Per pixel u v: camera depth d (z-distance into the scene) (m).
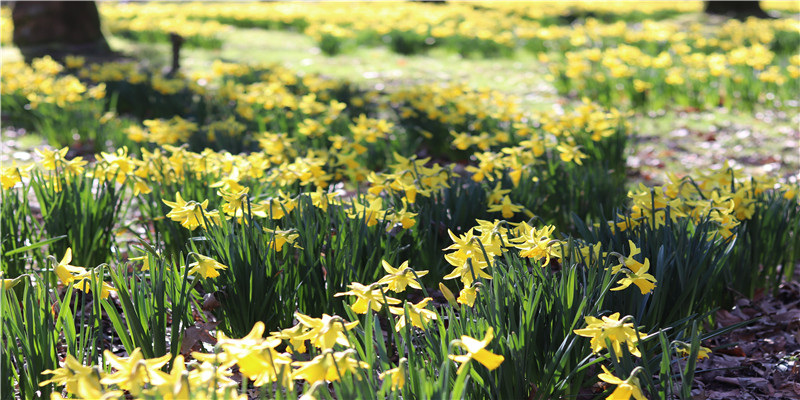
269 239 2.76
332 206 3.12
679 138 7.12
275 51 14.03
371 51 13.63
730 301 3.36
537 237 2.52
